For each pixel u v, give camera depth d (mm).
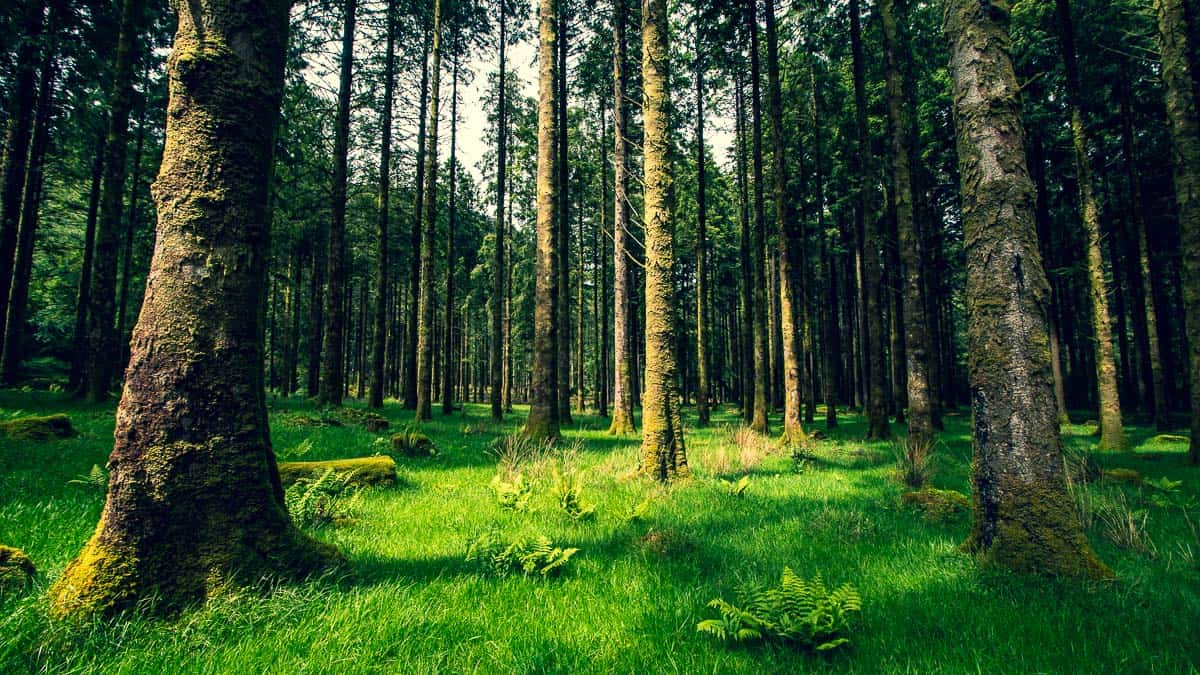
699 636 3326
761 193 18297
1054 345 20703
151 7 15727
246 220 3855
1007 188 4855
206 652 2924
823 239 24906
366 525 5652
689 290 41281
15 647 2818
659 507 6742
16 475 6461
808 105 23172
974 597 3982
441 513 6254
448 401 24750
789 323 14633
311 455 9656
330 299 19188
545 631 3352
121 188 13883
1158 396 16625
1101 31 16953
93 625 3041
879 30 19031
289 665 2809
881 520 6168
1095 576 4195
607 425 21656
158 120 19906
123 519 3336
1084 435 17047
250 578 3559
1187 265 10086
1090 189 13742
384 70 21938
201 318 3609
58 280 28828
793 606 3273
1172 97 10070
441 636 3207
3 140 17703
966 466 10344
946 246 28672
